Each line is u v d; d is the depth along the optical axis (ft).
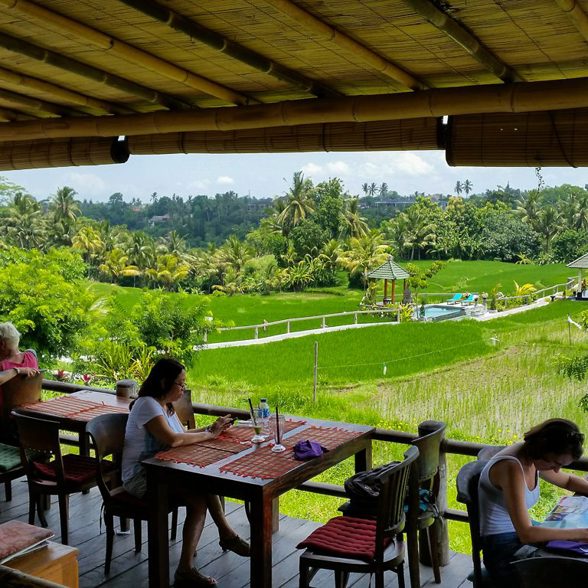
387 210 379.76
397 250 245.45
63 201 272.31
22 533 9.75
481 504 10.19
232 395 68.74
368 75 14.11
